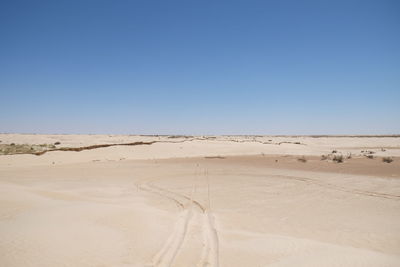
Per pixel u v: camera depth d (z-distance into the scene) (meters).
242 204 14.75
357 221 11.73
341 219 12.02
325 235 9.99
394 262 7.13
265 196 16.69
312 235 9.96
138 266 6.71
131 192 17.61
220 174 25.69
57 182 20.33
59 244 7.35
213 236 9.37
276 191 18.12
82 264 6.46
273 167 30.56
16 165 31.27
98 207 11.70
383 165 30.66
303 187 19.33
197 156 45.12
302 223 11.45
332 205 14.51
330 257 7.36
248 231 10.20
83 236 8.10
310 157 42.62
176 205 14.53
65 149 40.25
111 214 10.66
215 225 10.89
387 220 11.85
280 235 9.78
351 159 37.94
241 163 34.91
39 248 6.99
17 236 7.59
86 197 15.12
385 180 21.44
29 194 14.10
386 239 9.60
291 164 33.22
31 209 10.85
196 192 17.89
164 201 15.41
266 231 10.31
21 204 11.59
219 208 13.94
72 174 24.97
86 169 28.66
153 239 8.62
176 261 7.16
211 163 35.06
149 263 6.93
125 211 11.31
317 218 12.17
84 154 39.66
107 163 34.72
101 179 22.45
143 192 17.77
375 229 10.69
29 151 38.22
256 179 22.83
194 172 26.98
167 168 29.98
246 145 57.44
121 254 7.26
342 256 7.44
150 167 30.84
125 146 46.50
